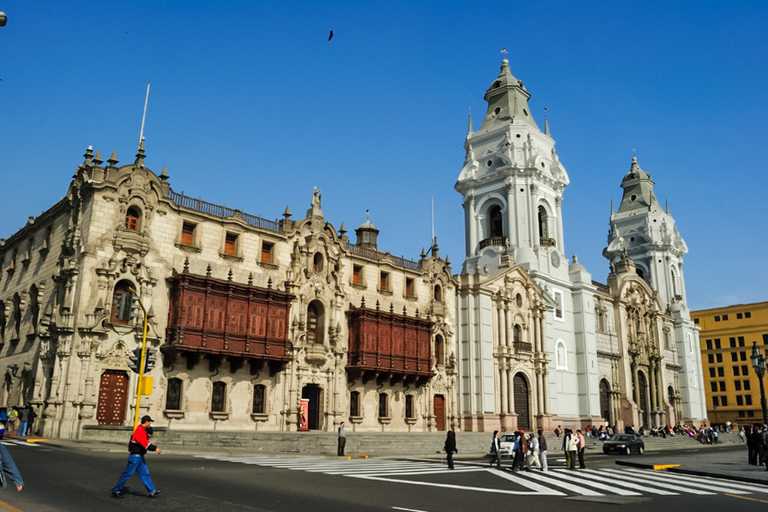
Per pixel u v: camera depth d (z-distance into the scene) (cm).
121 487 1645
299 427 4759
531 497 1967
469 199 7988
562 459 4116
